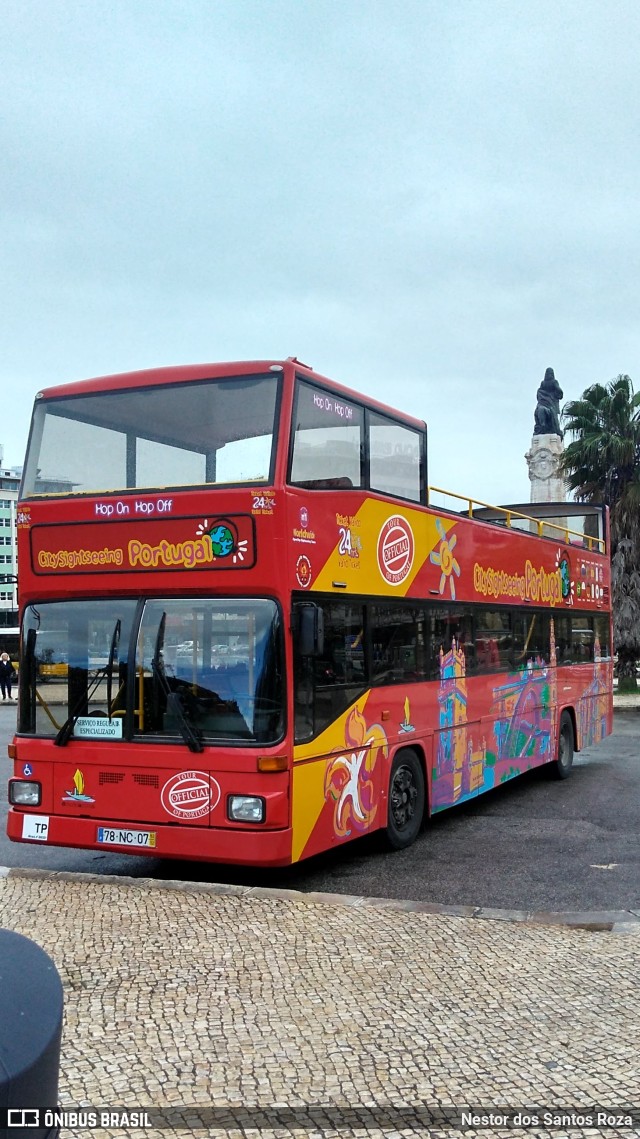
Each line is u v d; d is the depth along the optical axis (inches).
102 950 222.7
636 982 206.5
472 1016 187.3
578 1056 170.7
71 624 309.7
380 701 341.4
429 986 202.7
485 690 444.1
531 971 212.4
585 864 341.7
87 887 278.4
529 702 504.7
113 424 309.0
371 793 334.3
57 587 309.7
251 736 281.0
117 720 298.4
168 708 292.7
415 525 375.6
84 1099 152.9
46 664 312.2
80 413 315.3
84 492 309.4
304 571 292.5
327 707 305.1
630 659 1138.7
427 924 245.1
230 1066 165.0
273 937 232.8
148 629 297.4
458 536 420.5
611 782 552.4
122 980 203.8
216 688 287.3
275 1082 159.8
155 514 295.0
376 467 347.3
